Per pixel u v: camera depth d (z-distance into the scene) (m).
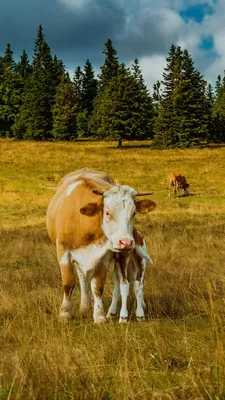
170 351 5.34
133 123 59.78
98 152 52.50
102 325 6.70
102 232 7.20
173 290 8.73
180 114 62.16
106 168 41.66
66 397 4.27
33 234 17.19
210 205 25.97
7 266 12.07
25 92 85.25
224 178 36.69
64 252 7.68
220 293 8.63
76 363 4.86
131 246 6.63
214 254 12.49
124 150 55.66
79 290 9.54
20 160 45.22
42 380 4.47
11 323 6.51
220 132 75.00
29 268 11.71
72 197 7.80
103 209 7.08
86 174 9.05
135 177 38.03
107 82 90.81
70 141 70.50
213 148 58.88
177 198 30.08
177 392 4.29
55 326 6.80
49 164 43.47
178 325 6.52
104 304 8.32
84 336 5.91
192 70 66.12
